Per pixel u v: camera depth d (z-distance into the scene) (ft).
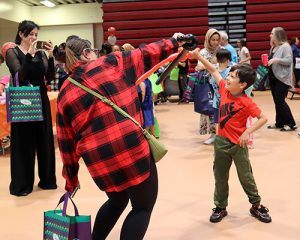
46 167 13.30
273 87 21.39
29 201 12.32
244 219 10.30
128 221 7.21
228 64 16.17
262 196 11.80
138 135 6.88
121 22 40.14
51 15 49.55
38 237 9.74
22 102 12.24
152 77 20.01
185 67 33.06
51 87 23.99
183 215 10.66
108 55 7.17
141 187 7.01
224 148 9.88
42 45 12.50
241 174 10.01
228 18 39.96
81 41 7.29
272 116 25.41
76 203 11.81
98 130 6.78
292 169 14.44
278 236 9.31
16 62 12.46
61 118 7.08
